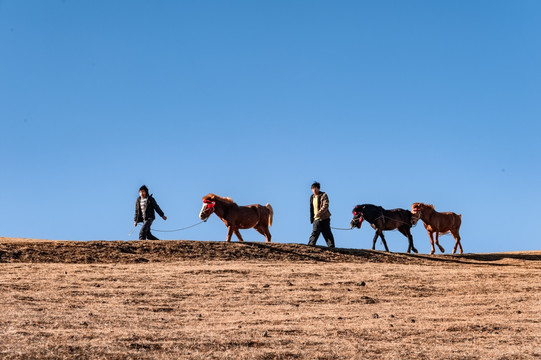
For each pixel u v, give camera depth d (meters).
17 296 12.82
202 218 23.28
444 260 23.08
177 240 21.75
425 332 10.83
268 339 9.83
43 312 11.36
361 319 11.88
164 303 12.98
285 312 12.50
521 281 17.28
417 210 27.47
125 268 17.30
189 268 17.53
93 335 9.62
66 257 18.83
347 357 8.97
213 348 9.22
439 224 28.53
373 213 26.33
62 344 8.98
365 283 16.19
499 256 24.48
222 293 14.21
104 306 12.33
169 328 10.53
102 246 20.28
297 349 9.32
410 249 27.52
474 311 13.02
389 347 9.64
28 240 21.19
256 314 12.19
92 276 15.72
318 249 22.23
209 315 11.93
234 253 20.61
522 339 10.45
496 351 9.52
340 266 19.16
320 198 23.42
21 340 9.10
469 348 9.72
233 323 11.15
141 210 22.23
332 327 10.97
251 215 24.34
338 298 14.17
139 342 9.33
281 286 15.34
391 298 14.47
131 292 13.88
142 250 20.19
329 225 23.48
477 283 16.72
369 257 22.11
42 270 16.47
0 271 16.11
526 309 13.36
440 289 15.79
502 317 12.41
